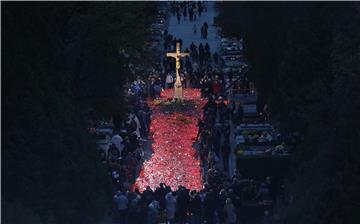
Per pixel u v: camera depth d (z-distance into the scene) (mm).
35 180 51625
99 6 70188
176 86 113875
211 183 72938
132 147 85062
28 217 48750
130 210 64688
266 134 89375
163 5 167125
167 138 95062
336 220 51031
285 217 59781
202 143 88562
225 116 100625
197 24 170125
